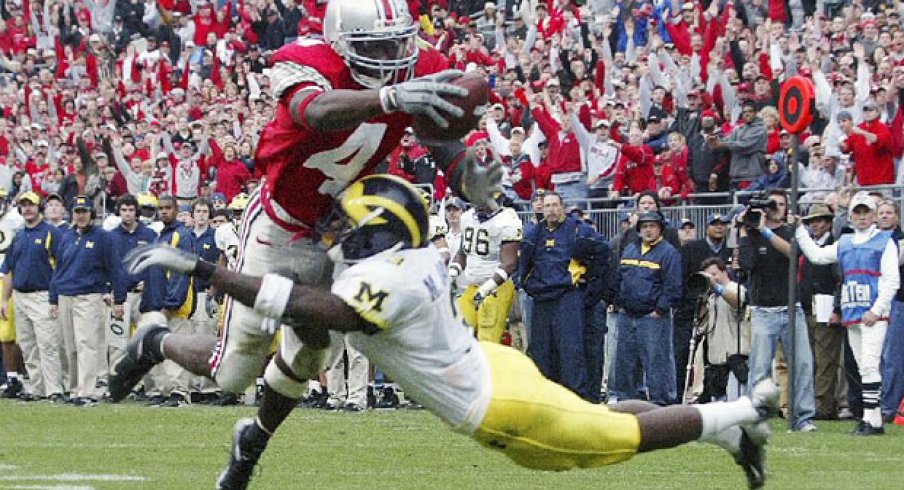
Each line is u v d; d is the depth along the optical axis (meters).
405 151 57.28
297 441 38.84
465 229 47.56
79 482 30.34
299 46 21.38
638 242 47.72
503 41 79.44
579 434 21.55
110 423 44.12
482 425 21.38
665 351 47.31
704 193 52.50
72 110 90.44
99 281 52.19
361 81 21.56
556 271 47.62
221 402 52.41
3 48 100.12
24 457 35.03
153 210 57.84
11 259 54.16
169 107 84.19
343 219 21.92
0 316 55.56
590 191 58.25
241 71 86.12
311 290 20.91
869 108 50.44
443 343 21.34
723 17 69.06
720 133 54.81
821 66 62.47
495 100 63.88
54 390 53.78
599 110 62.03
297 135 21.91
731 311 45.94
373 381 51.47
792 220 42.62
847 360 45.84
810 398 42.66
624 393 48.38
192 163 69.56
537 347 48.25
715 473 31.95
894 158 51.28
